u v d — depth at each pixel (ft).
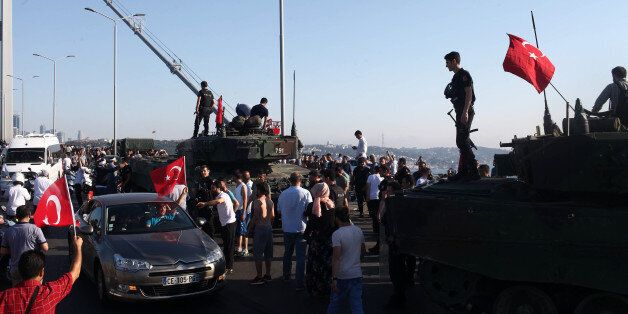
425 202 22.31
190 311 26.45
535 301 20.51
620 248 17.87
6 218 45.62
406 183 38.58
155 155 79.00
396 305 27.12
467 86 25.08
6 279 31.42
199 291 26.84
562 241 18.79
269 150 51.01
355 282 21.63
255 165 52.65
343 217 21.85
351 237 21.65
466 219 20.85
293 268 35.45
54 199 18.79
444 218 21.56
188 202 47.39
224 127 52.75
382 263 29.58
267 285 31.32
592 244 18.29
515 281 20.80
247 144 50.08
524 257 19.52
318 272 28.30
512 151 24.68
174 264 26.27
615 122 20.99
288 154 52.26
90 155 143.74
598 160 18.33
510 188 21.59
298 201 30.89
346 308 26.94
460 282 22.59
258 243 31.24
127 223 29.76
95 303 27.71
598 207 18.60
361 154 59.88
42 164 84.84
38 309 13.26
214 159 50.44
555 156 19.36
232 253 34.17
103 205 30.83
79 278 32.65
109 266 26.32
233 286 31.14
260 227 31.19
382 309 26.94
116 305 27.25
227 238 33.96
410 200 22.93
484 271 20.39
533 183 20.26
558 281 18.89
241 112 56.34
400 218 23.34
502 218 19.94
